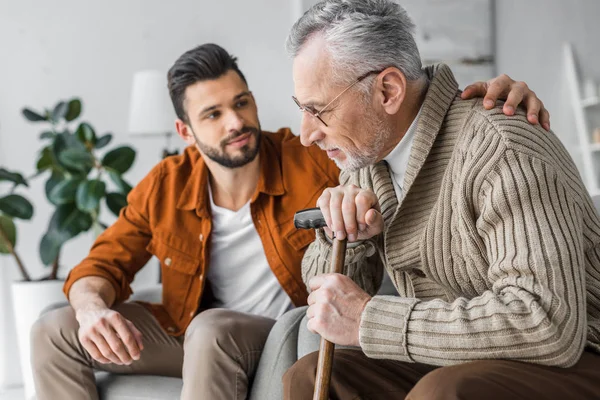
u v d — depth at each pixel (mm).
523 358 1142
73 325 1980
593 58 4105
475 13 3963
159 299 2393
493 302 1168
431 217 1401
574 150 4078
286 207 2100
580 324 1141
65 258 3842
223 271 2148
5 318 3764
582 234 1250
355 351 1433
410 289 1513
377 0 1441
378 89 1424
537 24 4055
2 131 3781
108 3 3861
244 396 1801
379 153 1474
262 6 3961
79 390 1979
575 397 1119
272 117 3973
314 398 1285
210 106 2049
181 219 2141
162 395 1932
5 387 3746
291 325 1771
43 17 3811
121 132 3887
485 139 1309
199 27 3922
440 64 1516
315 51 1411
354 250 1594
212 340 1771
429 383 1118
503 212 1232
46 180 3762
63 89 3834
